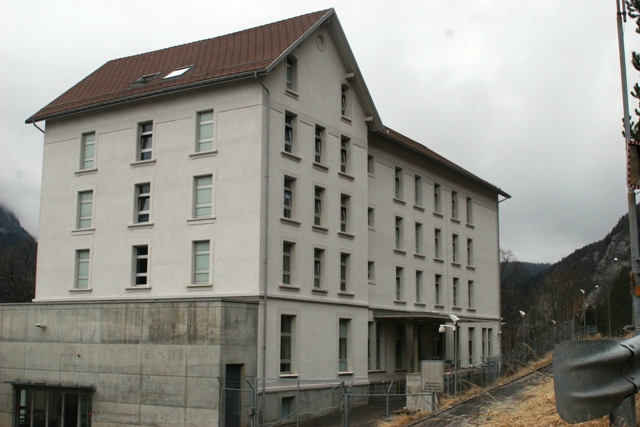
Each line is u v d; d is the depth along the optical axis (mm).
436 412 22562
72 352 32125
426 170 49094
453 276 51344
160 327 30016
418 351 46156
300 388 32781
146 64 39500
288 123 34438
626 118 14359
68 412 31828
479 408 16062
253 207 31750
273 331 31703
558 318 106312
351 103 38812
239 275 31719
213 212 32781
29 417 32969
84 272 36625
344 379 35938
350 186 38062
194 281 33031
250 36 37250
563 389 6828
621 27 14688
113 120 36438
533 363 35406
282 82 33688
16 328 33875
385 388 40312
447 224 51312
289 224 33375
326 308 35281
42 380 32750
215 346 28641
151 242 34312
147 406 29812
